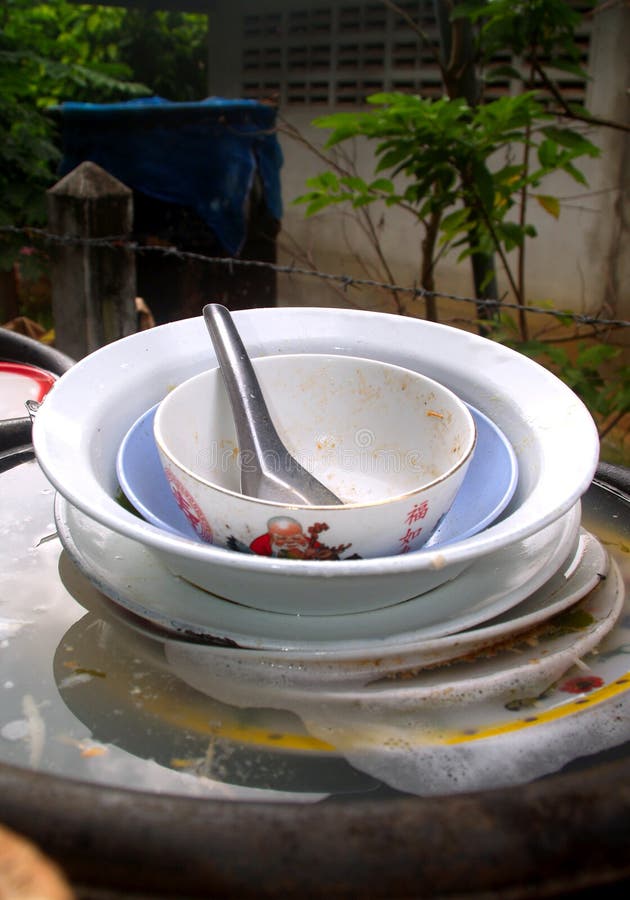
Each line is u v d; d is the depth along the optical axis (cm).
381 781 43
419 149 189
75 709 48
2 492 76
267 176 326
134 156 299
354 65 428
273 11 448
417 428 68
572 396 61
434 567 43
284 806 32
